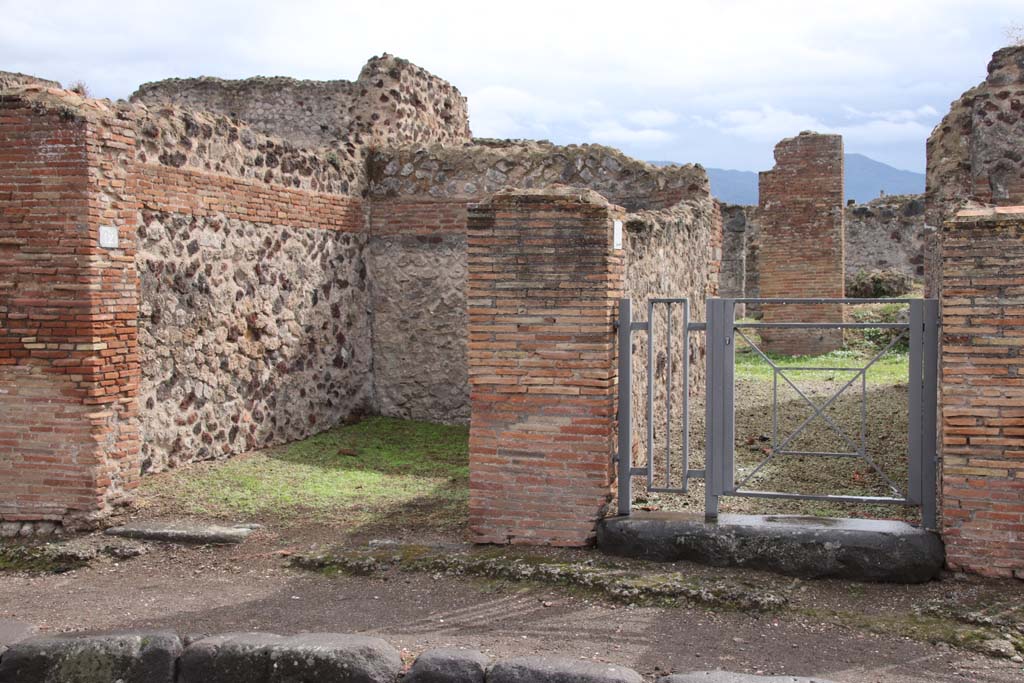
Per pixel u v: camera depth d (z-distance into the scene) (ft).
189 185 28.96
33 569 22.02
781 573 19.31
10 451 23.65
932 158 36.65
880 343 63.21
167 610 19.19
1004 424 18.29
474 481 21.62
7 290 23.29
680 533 20.04
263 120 46.34
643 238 29.25
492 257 21.11
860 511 23.72
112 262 23.61
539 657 15.42
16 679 16.38
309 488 27.27
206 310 29.91
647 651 16.46
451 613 18.54
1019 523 18.31
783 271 65.21
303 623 18.28
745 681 14.24
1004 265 18.13
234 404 31.37
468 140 48.11
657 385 32.30
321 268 35.76
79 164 22.71
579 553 20.74
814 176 64.39
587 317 20.68
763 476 27.48
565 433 21.01
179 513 24.67
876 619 17.37
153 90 48.16
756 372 52.24
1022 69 30.78
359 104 39.50
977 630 16.65
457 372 37.91
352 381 37.93
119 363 23.99
